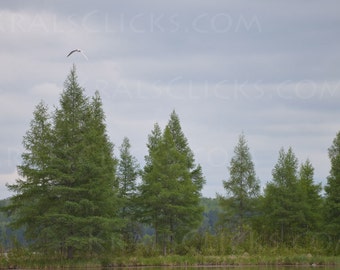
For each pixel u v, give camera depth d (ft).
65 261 153.17
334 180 200.23
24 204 160.86
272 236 199.93
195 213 191.21
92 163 156.15
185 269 150.71
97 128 177.88
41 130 165.89
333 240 197.57
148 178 187.11
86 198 157.58
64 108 163.43
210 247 177.88
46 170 153.89
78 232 155.12
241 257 170.09
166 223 187.83
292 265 167.84
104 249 160.76
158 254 175.73
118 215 192.75
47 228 150.00
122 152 200.75
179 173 189.78
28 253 159.33
